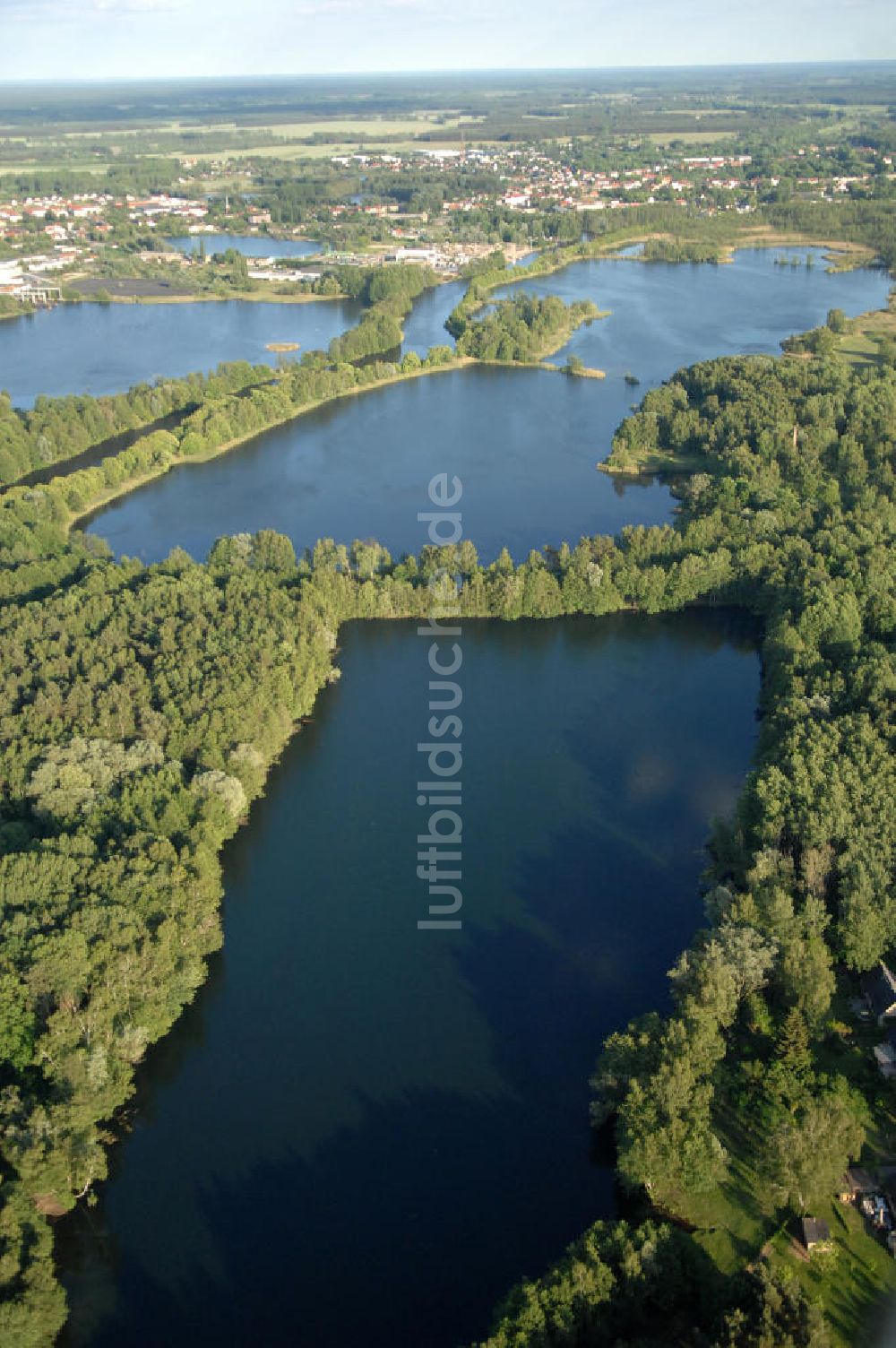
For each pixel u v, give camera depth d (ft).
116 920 611.88
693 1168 497.05
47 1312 460.55
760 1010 589.32
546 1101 592.19
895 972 611.06
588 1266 452.35
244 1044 628.69
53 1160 506.07
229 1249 522.06
